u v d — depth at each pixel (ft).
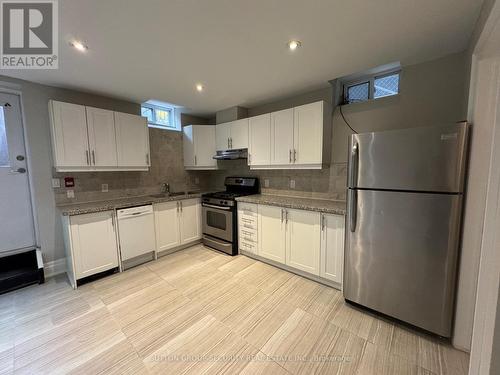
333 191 9.32
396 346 5.31
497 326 2.77
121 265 9.05
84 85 8.52
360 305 6.64
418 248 5.43
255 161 10.60
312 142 8.71
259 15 4.75
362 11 4.68
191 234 11.66
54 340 5.55
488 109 4.58
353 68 7.39
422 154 5.19
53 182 8.73
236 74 7.77
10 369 4.77
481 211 4.78
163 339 5.59
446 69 6.71
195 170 13.85
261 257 10.04
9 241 8.30
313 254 8.11
